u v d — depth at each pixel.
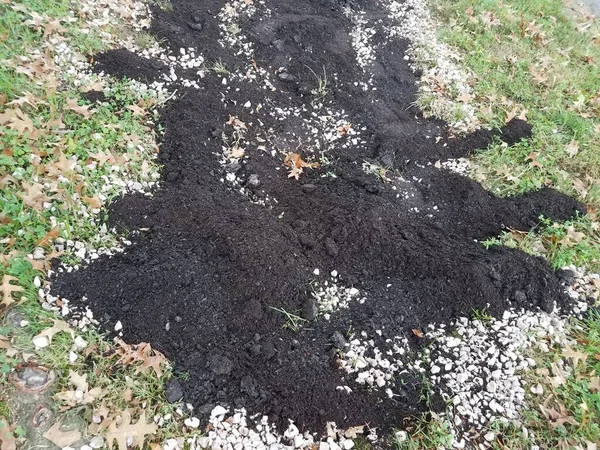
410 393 1.26
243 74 1.96
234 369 1.20
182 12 2.09
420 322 1.40
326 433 1.16
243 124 1.77
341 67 2.11
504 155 1.91
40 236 1.25
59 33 1.71
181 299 1.27
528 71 2.29
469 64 2.26
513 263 1.53
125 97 1.66
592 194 1.83
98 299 1.22
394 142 1.86
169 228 1.41
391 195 1.70
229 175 1.62
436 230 1.63
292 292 1.37
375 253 1.51
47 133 1.43
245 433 1.13
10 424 1.00
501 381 1.31
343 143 1.85
